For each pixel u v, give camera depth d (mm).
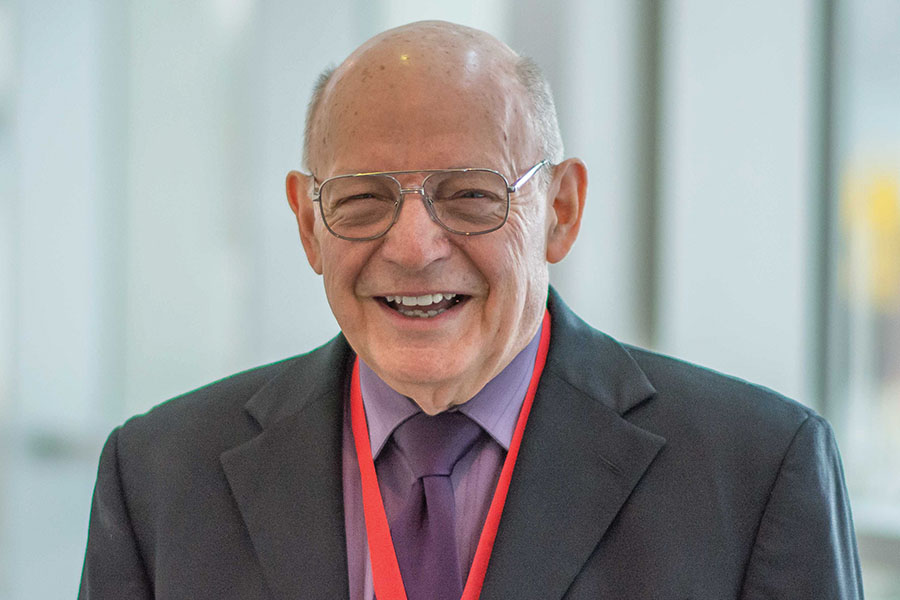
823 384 7531
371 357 2508
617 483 2588
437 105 2363
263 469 2771
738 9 7453
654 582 2467
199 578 2693
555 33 7672
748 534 2539
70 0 8469
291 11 8281
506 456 2672
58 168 8523
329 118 2486
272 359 8508
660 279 7801
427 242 2354
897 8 7250
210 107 8500
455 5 7828
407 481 2699
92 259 8609
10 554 8211
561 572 2500
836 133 7430
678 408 2697
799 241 7395
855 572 2654
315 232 2693
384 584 2529
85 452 8500
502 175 2410
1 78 8297
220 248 8539
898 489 7355
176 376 8648
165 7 8531
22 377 8422
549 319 2934
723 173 7559
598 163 7773
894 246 7344
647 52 7785
